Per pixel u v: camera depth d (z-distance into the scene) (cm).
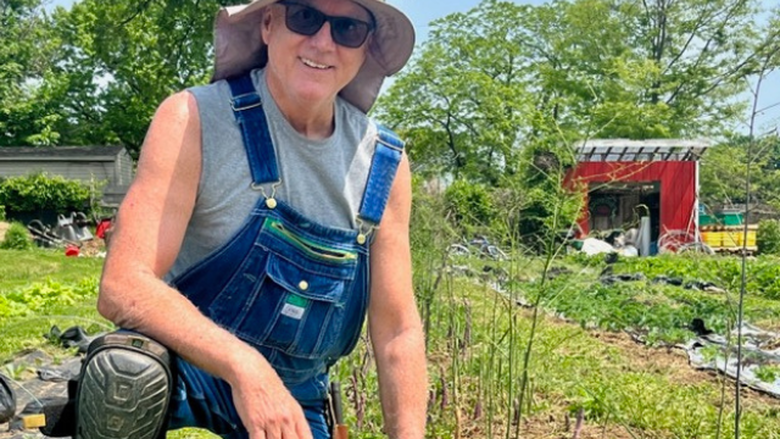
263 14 222
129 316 190
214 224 213
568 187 378
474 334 559
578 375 604
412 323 242
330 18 212
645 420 515
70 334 735
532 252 423
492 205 447
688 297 1312
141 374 181
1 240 2533
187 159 208
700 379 712
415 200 528
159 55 3294
